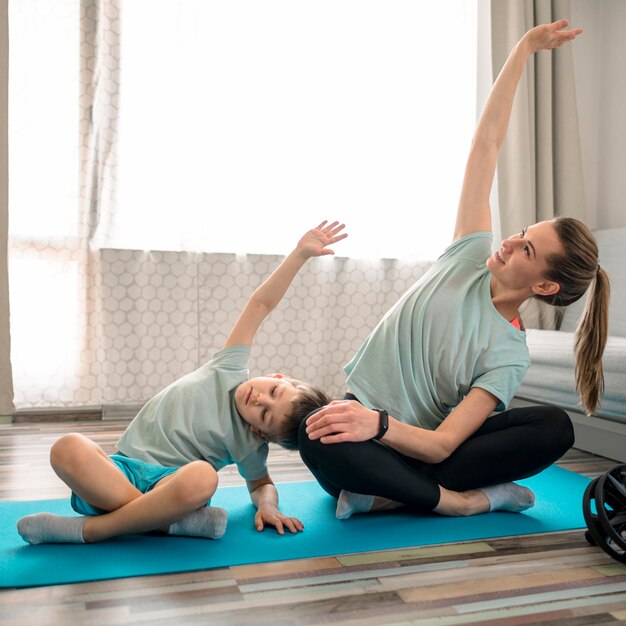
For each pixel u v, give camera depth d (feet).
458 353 5.20
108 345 9.38
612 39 11.66
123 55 9.46
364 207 10.53
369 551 4.49
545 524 5.13
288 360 10.28
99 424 8.99
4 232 8.71
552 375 8.00
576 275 4.99
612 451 7.54
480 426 5.26
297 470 6.74
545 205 11.16
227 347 5.43
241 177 9.99
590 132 11.98
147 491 4.63
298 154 10.25
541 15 11.09
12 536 4.62
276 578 4.01
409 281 10.81
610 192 11.75
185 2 9.66
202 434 5.06
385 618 3.52
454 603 3.72
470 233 5.69
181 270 9.66
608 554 4.47
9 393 8.84
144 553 4.34
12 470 6.51
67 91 9.25
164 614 3.51
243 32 9.95
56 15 9.18
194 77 9.73
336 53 10.39
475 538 4.78
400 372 5.27
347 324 10.56
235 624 3.42
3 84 8.70
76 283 9.29
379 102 10.57
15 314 9.13
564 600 3.80
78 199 9.26
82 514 4.75
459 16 10.91
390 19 10.59
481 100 11.42
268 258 10.07
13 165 9.10
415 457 4.93
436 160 10.87
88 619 3.44
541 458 5.05
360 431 4.60
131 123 9.54
